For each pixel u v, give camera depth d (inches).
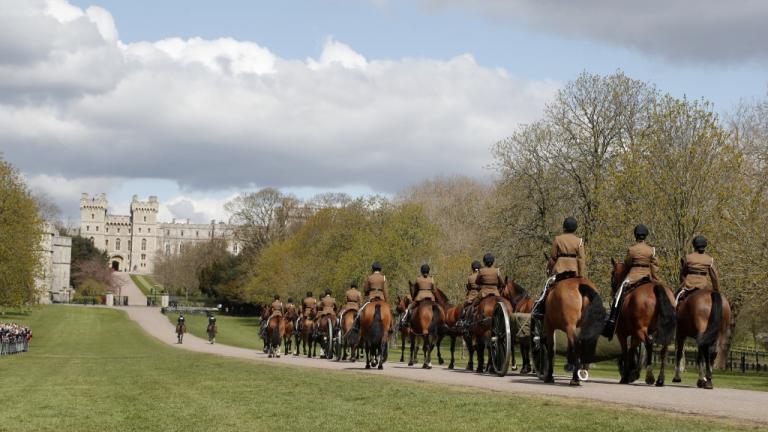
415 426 504.4
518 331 852.0
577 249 724.0
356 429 506.9
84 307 5482.3
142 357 1780.3
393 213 3243.1
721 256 1577.3
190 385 877.8
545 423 486.0
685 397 594.2
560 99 2213.3
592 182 2105.1
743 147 1766.7
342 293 3090.6
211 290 6181.1
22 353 2223.2
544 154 2218.3
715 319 681.0
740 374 1588.3
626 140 2126.0
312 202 5359.3
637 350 751.7
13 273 2687.0
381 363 1037.8
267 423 549.6
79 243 7598.4
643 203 1717.5
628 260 713.0
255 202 5462.6
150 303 6560.0
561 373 1024.2
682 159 1711.4
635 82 2166.6
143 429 545.3
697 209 1663.4
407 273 2775.6
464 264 2554.1
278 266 4284.0
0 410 675.4
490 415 528.7
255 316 5511.8
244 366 1211.2
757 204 1569.9
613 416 495.2
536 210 2242.9
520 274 2167.8
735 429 439.2
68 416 628.1
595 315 658.2
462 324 972.6
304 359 1509.6
